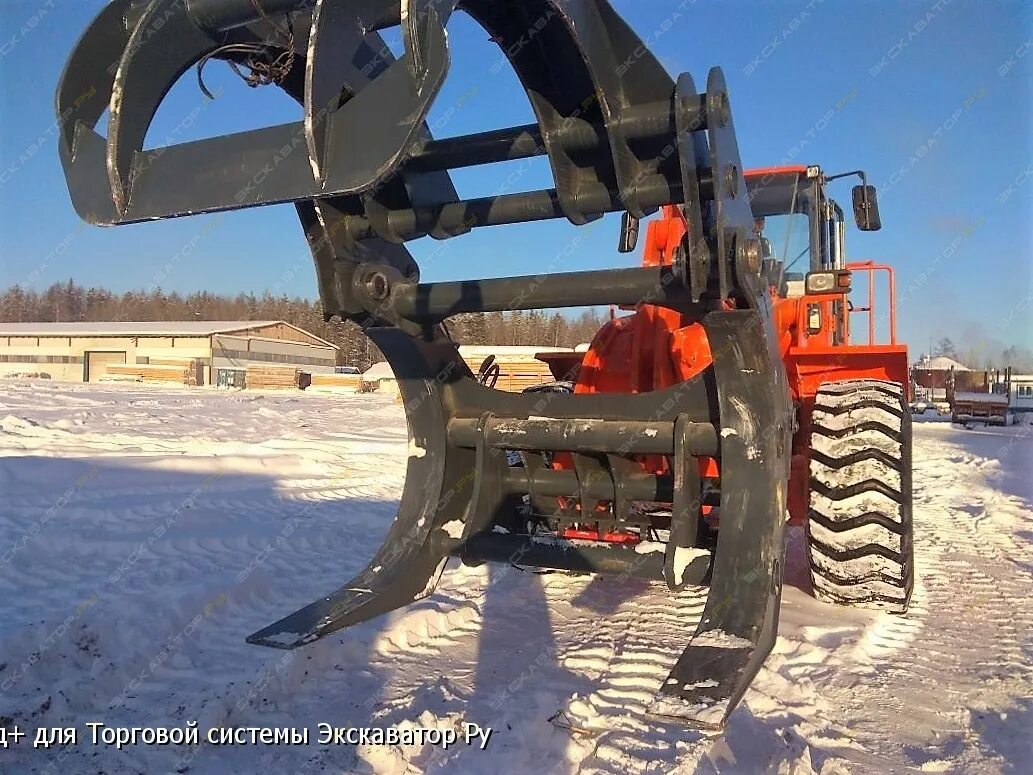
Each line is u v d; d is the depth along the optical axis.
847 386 3.67
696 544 3.04
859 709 2.66
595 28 2.24
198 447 9.60
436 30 1.75
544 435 3.08
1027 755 2.34
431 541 3.23
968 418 23.42
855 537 3.42
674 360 3.82
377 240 2.93
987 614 3.76
